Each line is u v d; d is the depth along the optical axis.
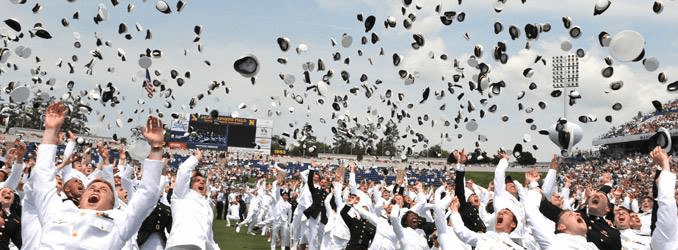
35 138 43.22
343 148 83.50
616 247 5.86
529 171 7.43
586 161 59.72
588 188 8.65
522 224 7.48
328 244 10.64
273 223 14.58
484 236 5.88
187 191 6.86
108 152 7.95
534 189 6.49
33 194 3.90
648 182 40.41
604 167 54.12
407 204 12.09
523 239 7.48
